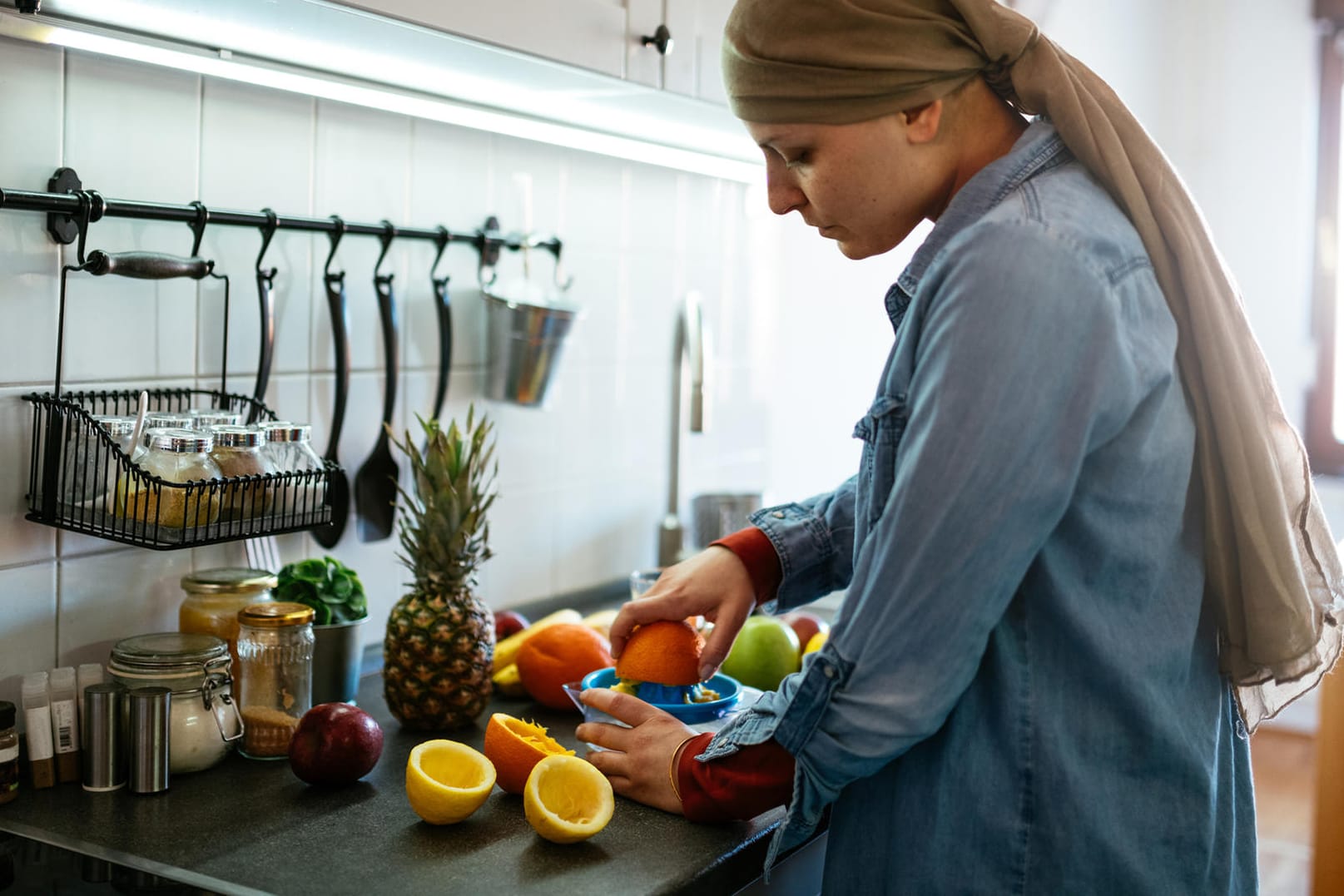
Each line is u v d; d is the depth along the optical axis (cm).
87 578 125
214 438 117
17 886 93
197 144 131
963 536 84
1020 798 93
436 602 133
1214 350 94
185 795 114
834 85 92
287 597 137
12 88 114
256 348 140
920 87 93
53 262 119
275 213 136
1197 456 97
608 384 194
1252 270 357
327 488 128
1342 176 349
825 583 129
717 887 101
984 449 84
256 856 100
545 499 184
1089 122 95
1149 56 347
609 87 134
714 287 218
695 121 154
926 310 92
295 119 141
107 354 125
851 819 100
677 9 137
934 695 88
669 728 114
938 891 95
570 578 191
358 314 152
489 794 112
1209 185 360
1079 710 93
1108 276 87
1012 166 94
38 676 114
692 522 212
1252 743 343
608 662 145
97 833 104
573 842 103
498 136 168
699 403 204
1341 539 347
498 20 112
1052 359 84
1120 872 94
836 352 280
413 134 156
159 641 121
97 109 121
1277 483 95
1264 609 95
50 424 117
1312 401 359
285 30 110
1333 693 185
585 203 185
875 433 95
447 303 162
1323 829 187
